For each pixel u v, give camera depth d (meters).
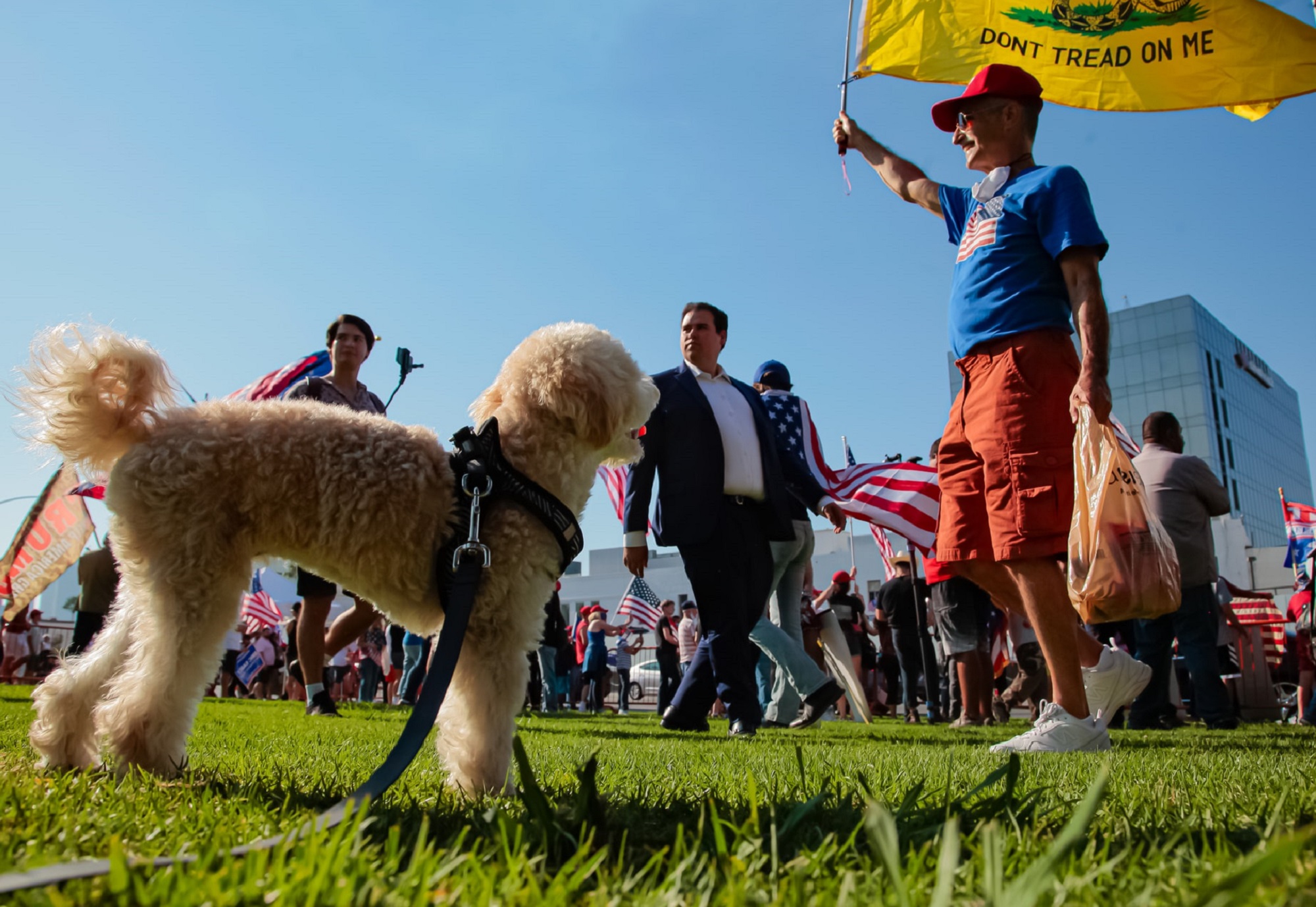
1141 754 3.57
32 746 2.64
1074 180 3.74
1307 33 5.21
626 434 2.85
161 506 2.40
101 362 2.47
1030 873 0.95
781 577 6.56
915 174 4.71
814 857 1.23
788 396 6.92
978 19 5.54
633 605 20.55
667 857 1.38
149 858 1.29
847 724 7.72
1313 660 8.25
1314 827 0.86
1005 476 3.69
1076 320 3.60
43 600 53.94
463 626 2.01
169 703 2.38
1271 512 108.19
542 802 1.45
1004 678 11.05
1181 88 5.36
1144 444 7.43
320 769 2.76
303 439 2.46
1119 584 3.30
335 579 2.56
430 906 1.02
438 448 2.55
